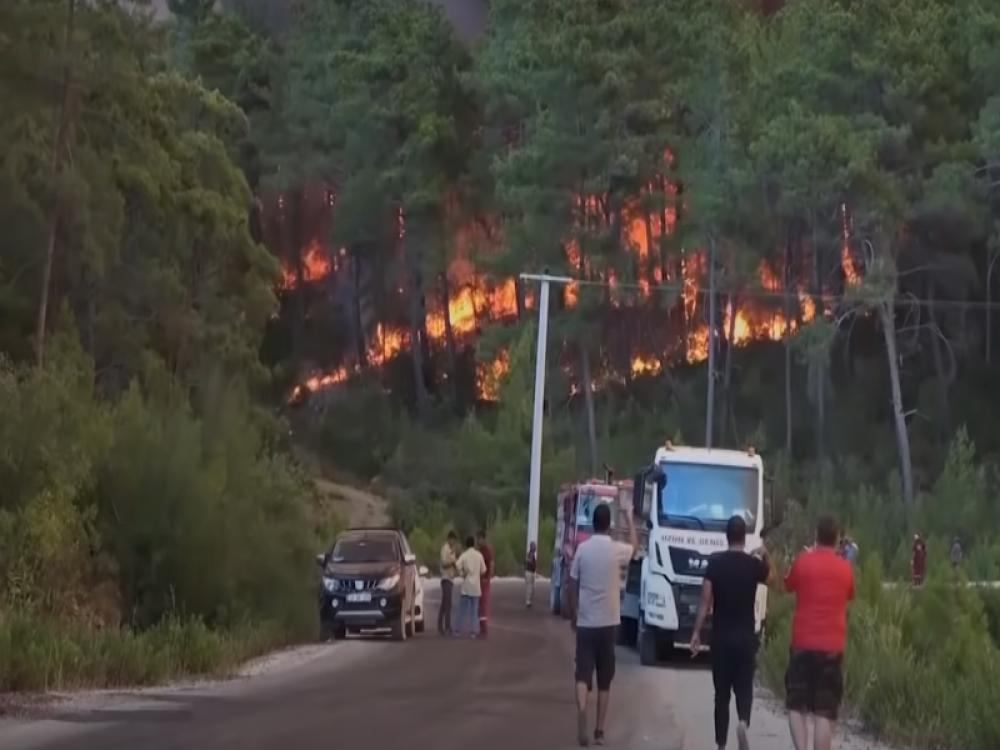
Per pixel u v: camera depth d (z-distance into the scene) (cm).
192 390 4044
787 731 1909
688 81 7800
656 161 7938
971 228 7325
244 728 1753
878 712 1977
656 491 2984
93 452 2722
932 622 2492
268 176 8869
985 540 5259
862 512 6325
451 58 8838
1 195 3347
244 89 9056
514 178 8081
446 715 1923
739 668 1599
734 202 7444
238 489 3189
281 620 3198
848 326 8138
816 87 7294
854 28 7300
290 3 9781
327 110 8844
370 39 8825
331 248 9200
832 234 7450
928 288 7719
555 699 2153
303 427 8281
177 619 2598
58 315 3494
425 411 8706
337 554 3500
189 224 4281
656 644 2936
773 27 8156
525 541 6988
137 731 1711
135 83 3750
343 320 9319
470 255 8694
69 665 2167
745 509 2970
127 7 3650
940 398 7656
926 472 7431
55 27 3416
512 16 8494
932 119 7306
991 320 8031
